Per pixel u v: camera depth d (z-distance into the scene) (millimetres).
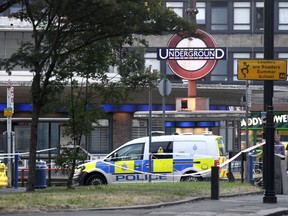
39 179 54812
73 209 35281
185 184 53219
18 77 95438
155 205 37812
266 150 42250
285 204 41094
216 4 148250
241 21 148000
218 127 89938
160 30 43938
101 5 39094
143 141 62219
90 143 103125
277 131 90062
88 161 63062
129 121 105688
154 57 142250
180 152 61562
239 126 86125
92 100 52000
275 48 148250
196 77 85250
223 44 147375
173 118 82312
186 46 82000
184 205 39750
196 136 61969
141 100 107250
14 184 57688
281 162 51250
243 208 38000
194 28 44500
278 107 123875
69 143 49812
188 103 86125
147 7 41219
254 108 119938
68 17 42719
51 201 36875
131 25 42812
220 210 36594
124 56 49375
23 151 87500
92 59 48219
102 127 104125
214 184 44094
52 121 73562
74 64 48250
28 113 102375
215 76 145875
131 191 44844
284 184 51000
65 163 49000
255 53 147125
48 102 48312
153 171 61375
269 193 41938
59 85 48125
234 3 148125
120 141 104438
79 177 61594
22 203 35812
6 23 100812
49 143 77688
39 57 44500
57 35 44438
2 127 87875
